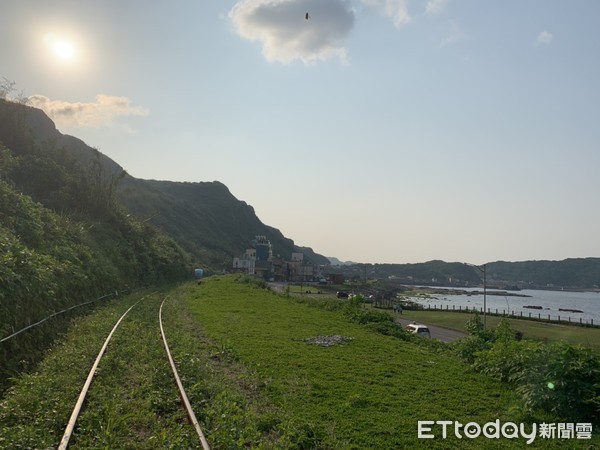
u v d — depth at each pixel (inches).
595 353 408.5
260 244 4980.3
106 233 1476.4
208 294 1381.6
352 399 363.6
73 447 231.8
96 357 426.6
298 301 1304.1
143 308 892.0
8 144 1453.0
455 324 1962.4
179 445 238.4
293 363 488.7
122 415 285.4
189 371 395.2
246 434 265.9
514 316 2438.5
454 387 423.5
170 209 4968.0
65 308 635.5
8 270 466.6
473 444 296.4
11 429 237.5
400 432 308.3
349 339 660.1
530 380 388.2
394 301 3230.8
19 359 404.8
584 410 349.4
